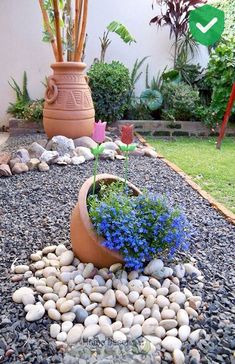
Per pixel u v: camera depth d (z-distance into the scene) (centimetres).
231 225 231
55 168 338
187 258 181
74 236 167
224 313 144
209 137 535
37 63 573
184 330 131
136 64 578
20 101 567
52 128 405
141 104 557
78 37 425
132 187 189
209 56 568
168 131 540
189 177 327
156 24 567
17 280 160
